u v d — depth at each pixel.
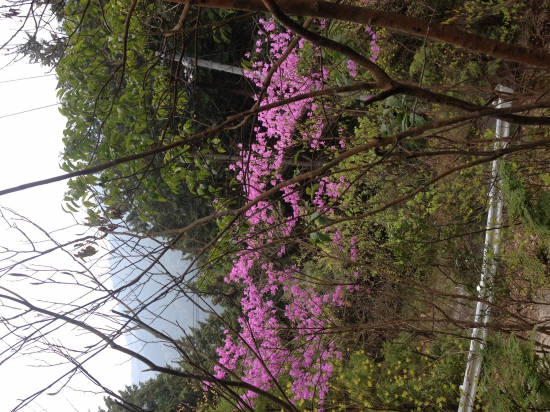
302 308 6.36
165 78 3.54
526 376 2.99
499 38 6.07
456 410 5.45
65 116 3.18
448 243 4.97
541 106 2.41
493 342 3.49
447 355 5.41
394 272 5.95
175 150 3.22
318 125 6.11
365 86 2.11
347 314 6.83
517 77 5.59
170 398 11.24
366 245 6.79
